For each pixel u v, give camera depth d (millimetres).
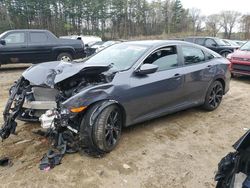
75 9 50750
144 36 55781
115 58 4613
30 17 46719
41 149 3838
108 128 3752
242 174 2094
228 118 5504
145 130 4680
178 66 4934
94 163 3566
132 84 4082
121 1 56188
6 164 3479
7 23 41656
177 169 3561
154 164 3641
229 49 14977
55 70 3973
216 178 2342
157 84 4426
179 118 5344
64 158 3635
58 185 3127
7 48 10320
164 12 62312
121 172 3418
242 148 2225
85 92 3582
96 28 53688
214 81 5703
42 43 10938
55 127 3529
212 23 60156
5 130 3801
